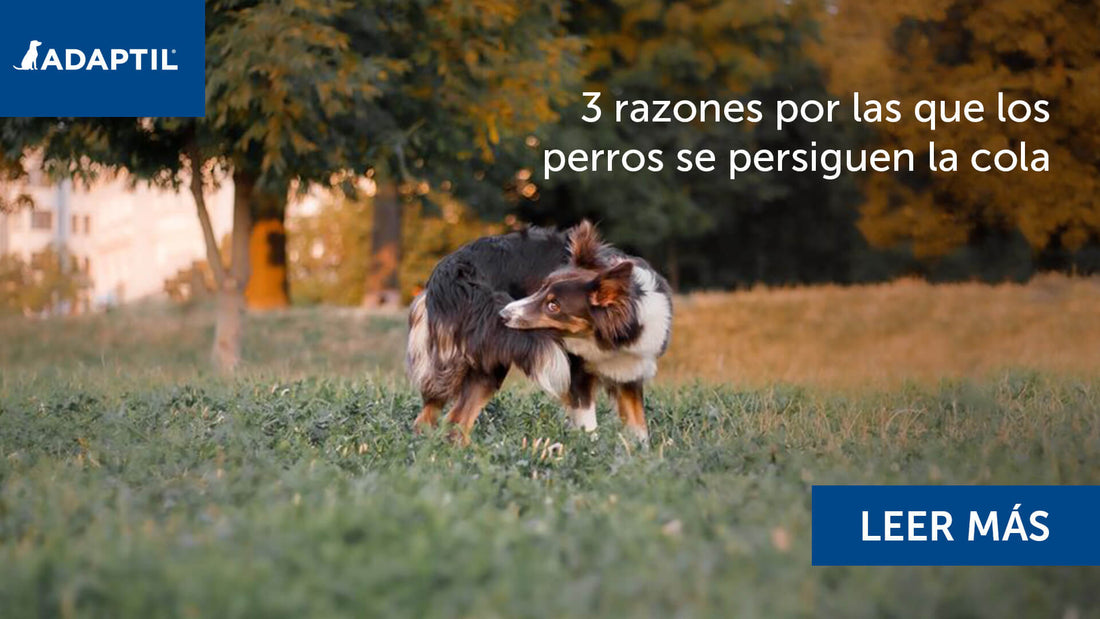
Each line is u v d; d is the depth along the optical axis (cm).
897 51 2891
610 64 2881
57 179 1945
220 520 571
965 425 949
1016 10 2689
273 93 1608
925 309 2564
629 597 458
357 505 582
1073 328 2438
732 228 3778
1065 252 3145
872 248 3697
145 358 2262
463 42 1809
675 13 2869
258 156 1806
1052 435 880
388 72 1767
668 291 949
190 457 797
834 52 2961
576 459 812
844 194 3500
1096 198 2773
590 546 528
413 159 1958
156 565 482
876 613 455
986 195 2855
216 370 1833
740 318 2553
